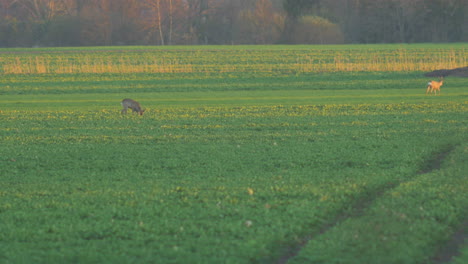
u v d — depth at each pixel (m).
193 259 44.38
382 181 68.19
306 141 97.12
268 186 66.31
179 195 63.12
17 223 53.81
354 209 57.97
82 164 81.81
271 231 50.69
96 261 44.53
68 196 63.25
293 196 62.22
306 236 50.75
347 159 81.31
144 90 191.25
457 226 52.00
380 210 55.34
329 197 61.28
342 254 44.84
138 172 76.12
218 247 47.00
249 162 81.12
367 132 104.31
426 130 104.62
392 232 48.75
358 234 48.75
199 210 57.19
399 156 82.56
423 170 76.25
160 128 114.00
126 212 56.88
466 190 61.44
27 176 74.62
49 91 191.25
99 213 56.47
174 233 50.81
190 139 101.00
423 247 46.19
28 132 111.62
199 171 76.00
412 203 57.25
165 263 43.94
